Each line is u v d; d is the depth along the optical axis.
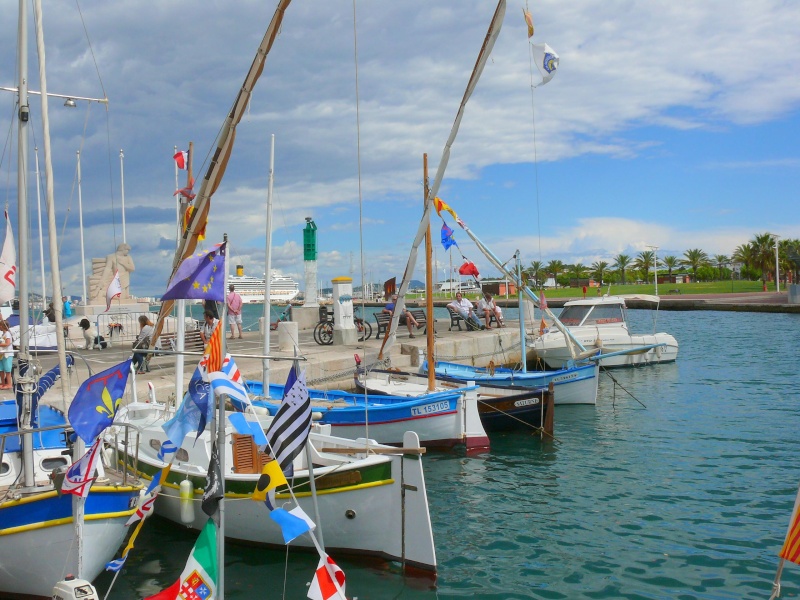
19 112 8.31
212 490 6.34
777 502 11.66
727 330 46.44
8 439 9.32
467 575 9.08
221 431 6.36
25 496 7.79
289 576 8.91
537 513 11.51
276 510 6.52
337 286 26.97
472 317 32.56
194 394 6.98
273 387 17.14
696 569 9.17
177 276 6.52
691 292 103.38
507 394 17.94
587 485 13.01
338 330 26.64
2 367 16.25
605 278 146.25
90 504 8.01
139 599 8.32
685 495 12.20
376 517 9.10
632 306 78.44
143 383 17.31
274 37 7.05
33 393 8.59
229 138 7.52
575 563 9.43
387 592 8.53
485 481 13.45
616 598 8.39
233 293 28.25
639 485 12.88
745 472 13.47
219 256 6.59
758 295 82.75
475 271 20.50
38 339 21.08
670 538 10.25
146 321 19.25
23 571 7.88
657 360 30.34
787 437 16.14
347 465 9.09
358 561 9.36
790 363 29.33
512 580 8.91
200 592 6.45
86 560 8.02
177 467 10.20
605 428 17.95
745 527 10.59
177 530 10.67
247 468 10.12
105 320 29.64
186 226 8.45
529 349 31.06
